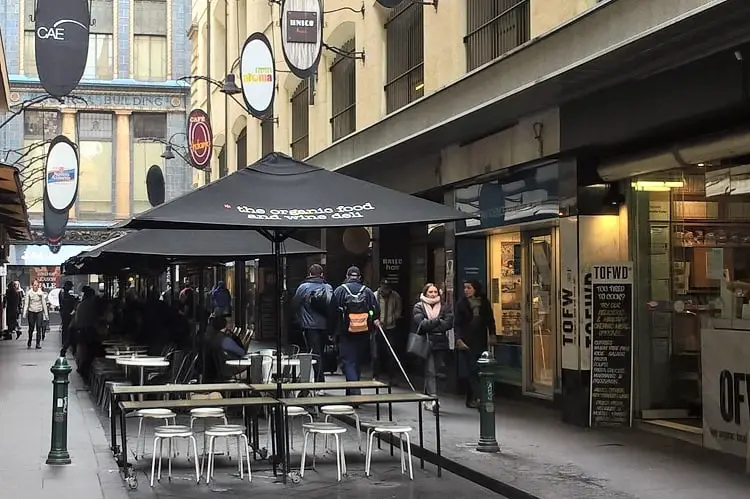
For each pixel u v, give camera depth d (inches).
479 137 526.3
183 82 1774.1
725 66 332.2
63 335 1017.5
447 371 579.2
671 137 394.3
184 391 382.3
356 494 322.0
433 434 426.9
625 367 432.1
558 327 490.9
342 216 332.2
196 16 1416.1
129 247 491.5
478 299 507.8
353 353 524.4
